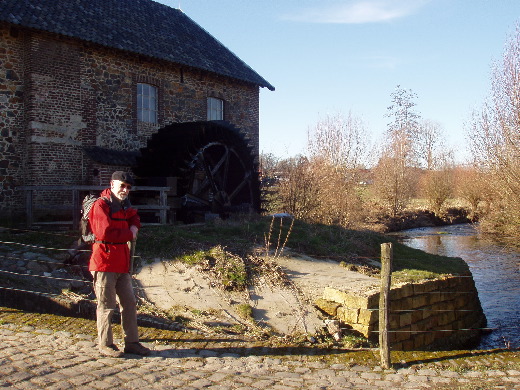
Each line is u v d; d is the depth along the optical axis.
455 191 33.09
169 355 4.91
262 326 6.34
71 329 5.37
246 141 15.44
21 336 5.04
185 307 6.69
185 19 18.97
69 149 12.62
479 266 16.30
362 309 6.81
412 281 8.45
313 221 18.41
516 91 13.30
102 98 13.46
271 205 19.69
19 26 11.48
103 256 4.66
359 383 4.52
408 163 35.69
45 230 10.41
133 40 14.33
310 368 4.87
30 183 11.88
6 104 11.75
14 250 8.21
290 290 7.66
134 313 4.88
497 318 10.95
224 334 5.84
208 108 16.89
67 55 12.64
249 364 4.83
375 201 31.55
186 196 13.23
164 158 13.21
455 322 9.34
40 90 12.03
